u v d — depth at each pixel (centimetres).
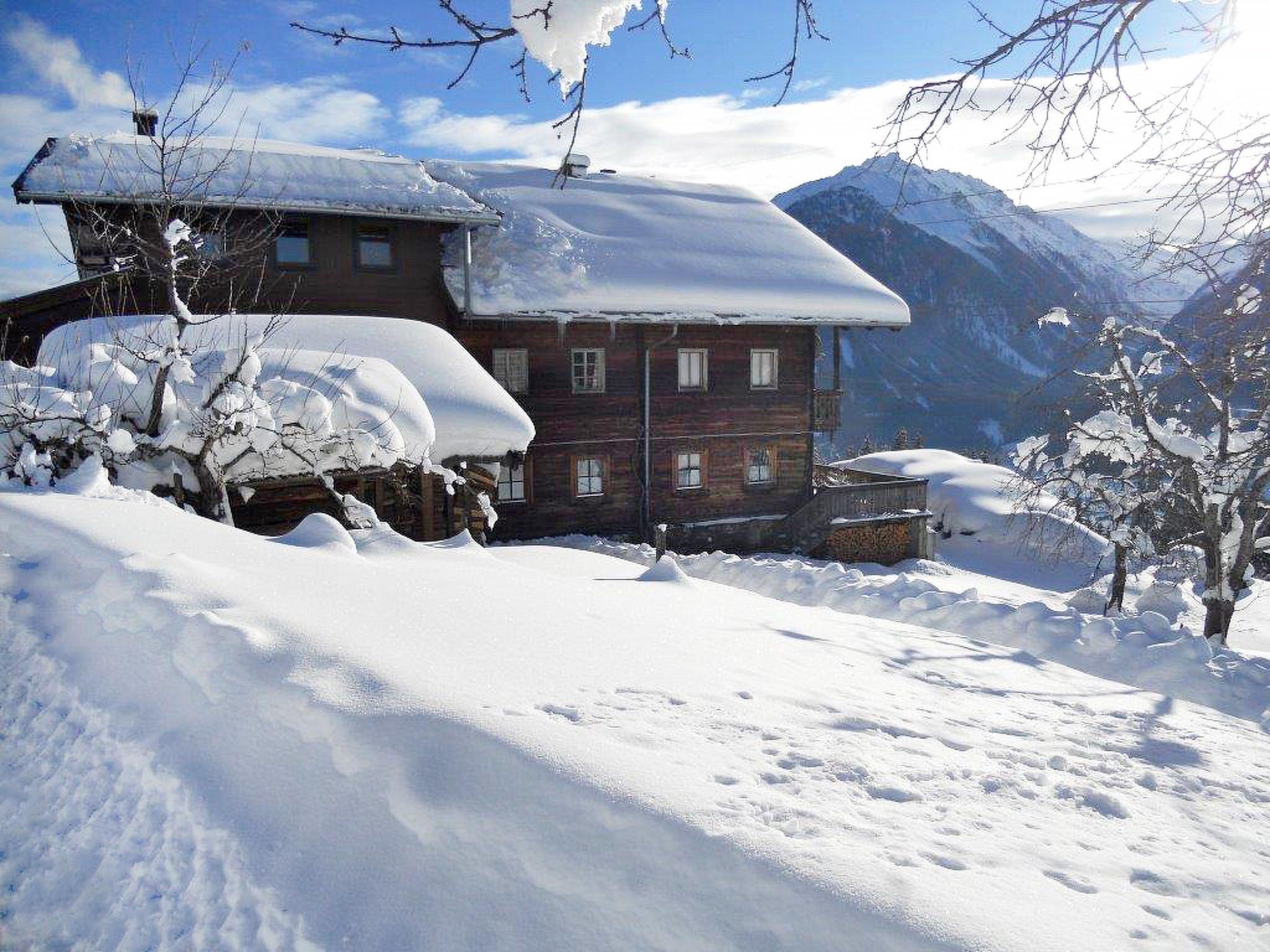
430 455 1086
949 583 1947
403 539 732
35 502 566
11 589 432
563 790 228
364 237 1742
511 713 289
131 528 506
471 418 1159
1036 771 375
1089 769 409
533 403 1925
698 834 209
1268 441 912
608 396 1997
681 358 2080
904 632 790
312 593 427
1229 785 425
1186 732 545
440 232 1803
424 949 191
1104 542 2356
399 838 223
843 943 176
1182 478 1181
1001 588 1950
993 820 289
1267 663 848
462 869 209
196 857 235
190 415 800
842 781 293
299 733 270
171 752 281
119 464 762
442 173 2241
